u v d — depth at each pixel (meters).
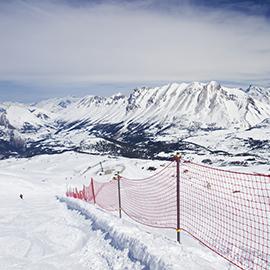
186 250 7.71
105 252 9.05
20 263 8.77
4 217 17.20
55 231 12.41
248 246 10.57
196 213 18.34
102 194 37.28
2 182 55.06
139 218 18.64
